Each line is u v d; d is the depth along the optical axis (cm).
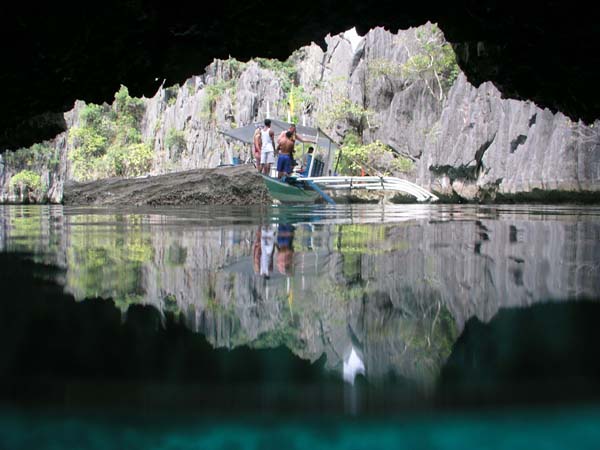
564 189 1451
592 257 205
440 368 64
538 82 614
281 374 62
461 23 534
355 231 334
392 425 45
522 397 52
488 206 1048
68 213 639
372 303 114
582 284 142
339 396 53
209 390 55
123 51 448
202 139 3919
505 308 109
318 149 1867
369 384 57
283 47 511
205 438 42
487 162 1939
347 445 41
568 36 489
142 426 45
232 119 3775
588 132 1402
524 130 1725
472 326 92
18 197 3997
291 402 51
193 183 1152
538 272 165
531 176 1616
